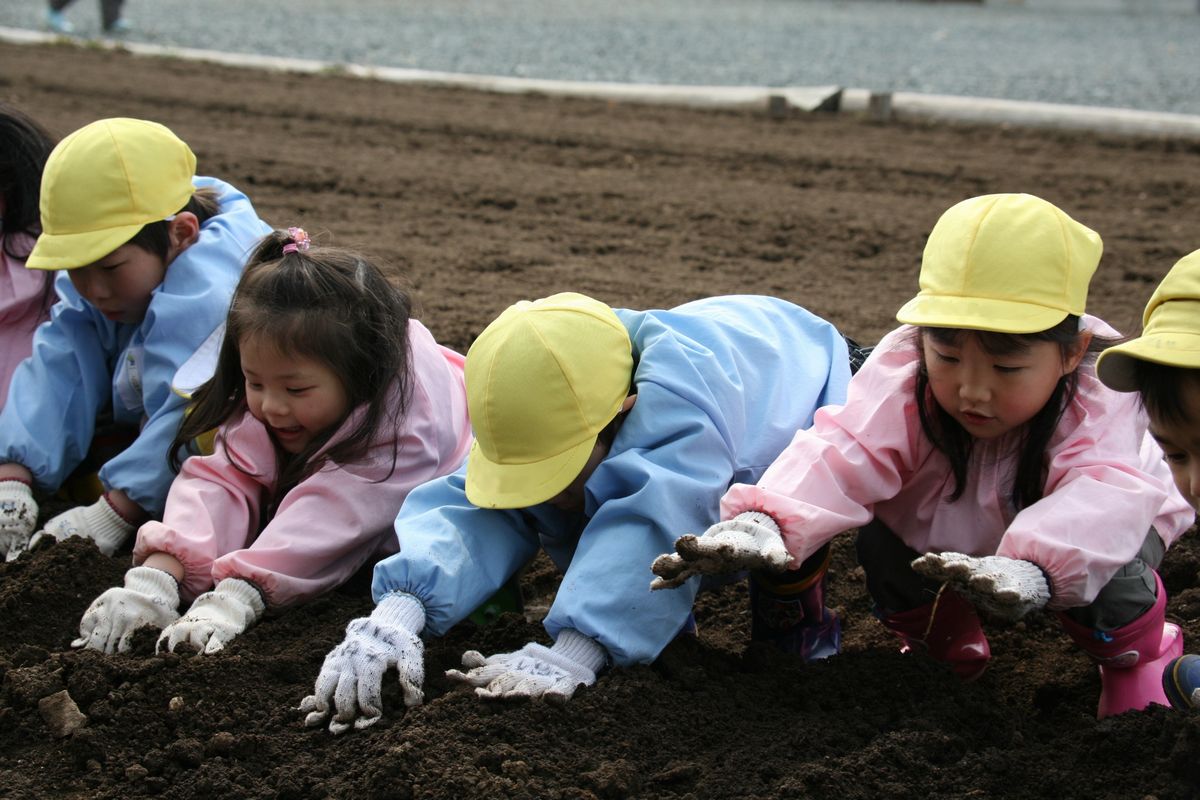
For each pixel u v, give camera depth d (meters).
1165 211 9.06
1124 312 6.97
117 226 4.36
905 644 3.99
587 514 3.56
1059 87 14.15
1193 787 2.94
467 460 3.70
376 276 4.01
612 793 3.00
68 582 4.05
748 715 3.33
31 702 3.46
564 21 20.80
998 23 21.61
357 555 4.10
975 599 2.99
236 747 3.26
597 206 9.33
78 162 4.36
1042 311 3.08
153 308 4.44
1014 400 3.16
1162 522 3.55
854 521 3.37
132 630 3.76
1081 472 3.25
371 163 10.42
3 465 4.69
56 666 3.59
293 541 3.91
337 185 9.73
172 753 3.27
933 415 3.41
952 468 3.47
